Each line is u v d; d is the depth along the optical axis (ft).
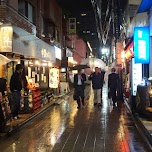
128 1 59.77
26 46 40.29
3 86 31.50
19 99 36.01
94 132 29.50
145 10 41.55
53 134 28.68
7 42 33.42
